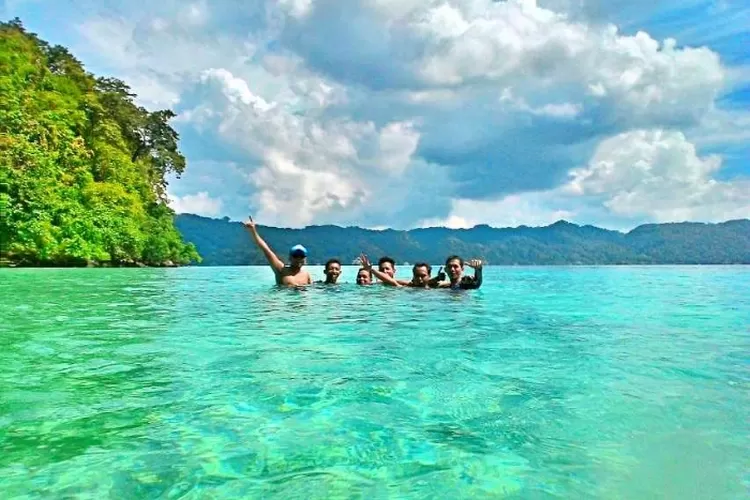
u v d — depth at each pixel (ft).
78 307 24.41
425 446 7.54
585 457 7.22
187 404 9.35
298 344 15.34
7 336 16.24
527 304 27.48
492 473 6.67
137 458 7.00
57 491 6.05
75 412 8.86
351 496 6.00
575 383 10.96
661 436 7.97
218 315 21.99
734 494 6.19
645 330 18.43
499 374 11.75
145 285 40.57
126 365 12.40
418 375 11.60
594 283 47.91
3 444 7.45
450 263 37.22
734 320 21.15
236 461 6.93
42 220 82.64
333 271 38.93
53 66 119.55
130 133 133.69
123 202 111.75
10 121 87.10
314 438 7.79
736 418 8.78
